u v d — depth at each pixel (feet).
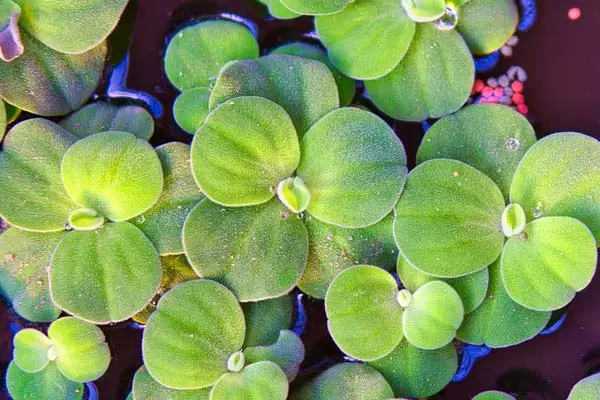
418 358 1.07
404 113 1.10
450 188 1.06
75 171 1.05
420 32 1.09
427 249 1.06
